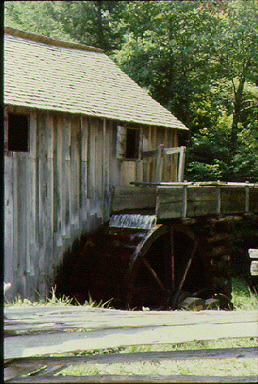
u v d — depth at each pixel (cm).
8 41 1013
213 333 232
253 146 1642
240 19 1551
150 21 1568
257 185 1108
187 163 1730
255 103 1958
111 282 830
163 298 940
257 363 496
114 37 1552
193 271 1175
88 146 958
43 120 857
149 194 1026
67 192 909
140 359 225
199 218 962
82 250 898
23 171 812
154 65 1664
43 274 847
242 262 1602
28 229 817
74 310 321
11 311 293
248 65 1828
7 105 784
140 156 1071
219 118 1948
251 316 268
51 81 959
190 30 1608
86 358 226
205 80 1789
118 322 261
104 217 1001
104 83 1118
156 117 1112
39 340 230
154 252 1205
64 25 1191
